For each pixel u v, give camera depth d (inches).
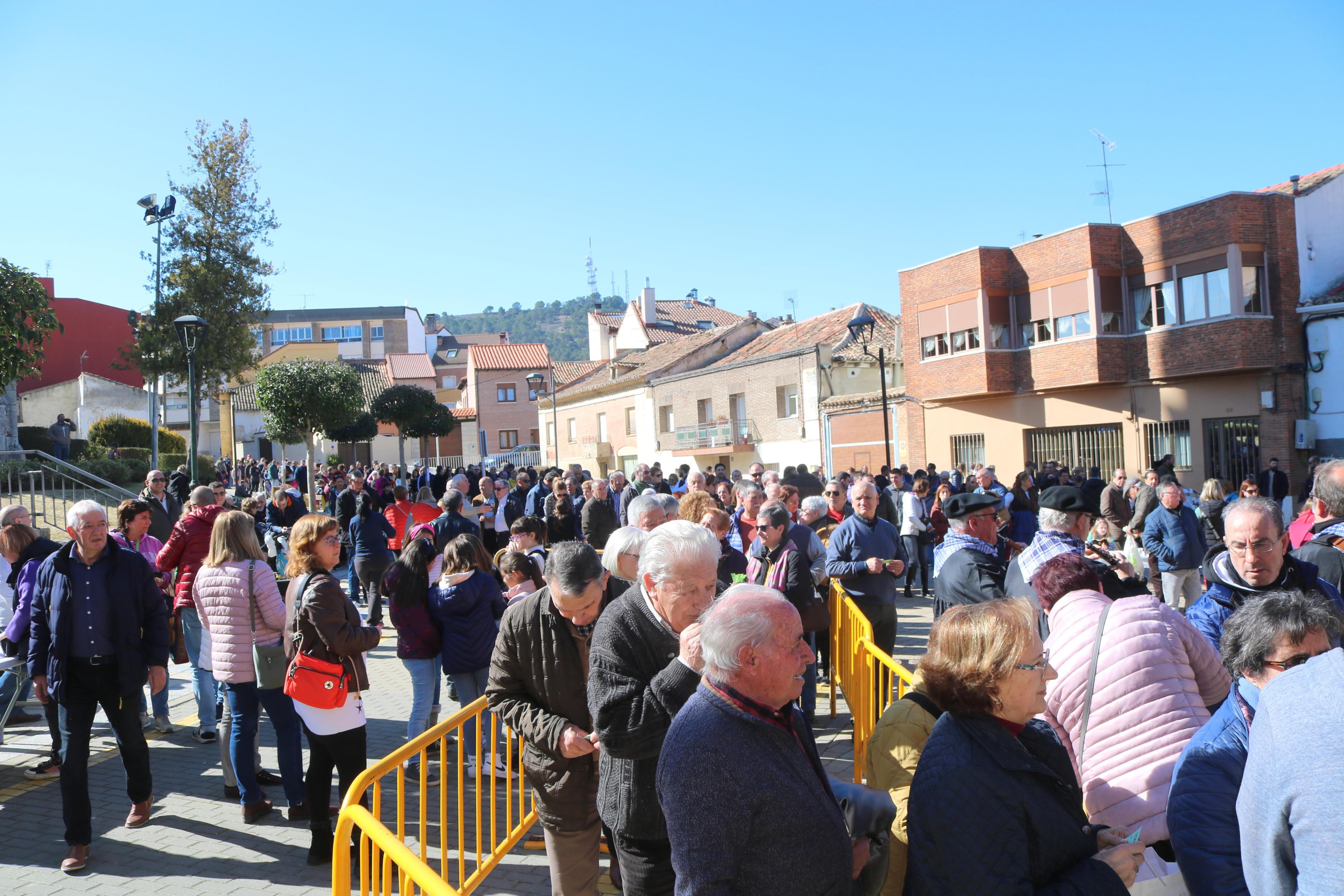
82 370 1795.0
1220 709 105.0
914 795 93.1
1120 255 863.1
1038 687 94.8
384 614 533.3
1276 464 673.6
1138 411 850.1
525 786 232.1
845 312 1425.9
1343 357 728.3
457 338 4328.3
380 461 2331.4
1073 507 183.8
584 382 2063.2
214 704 285.6
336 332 3230.8
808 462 1257.4
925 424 1072.2
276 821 222.8
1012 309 959.0
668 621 124.0
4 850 208.8
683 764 87.2
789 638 89.1
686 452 1521.9
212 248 1222.9
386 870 137.7
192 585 285.6
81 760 200.7
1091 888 89.4
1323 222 794.8
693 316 2412.6
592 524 486.9
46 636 210.2
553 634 147.9
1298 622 97.0
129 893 186.4
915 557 526.0
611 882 186.7
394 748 279.0
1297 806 73.5
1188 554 335.3
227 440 2142.0
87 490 743.7
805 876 85.7
